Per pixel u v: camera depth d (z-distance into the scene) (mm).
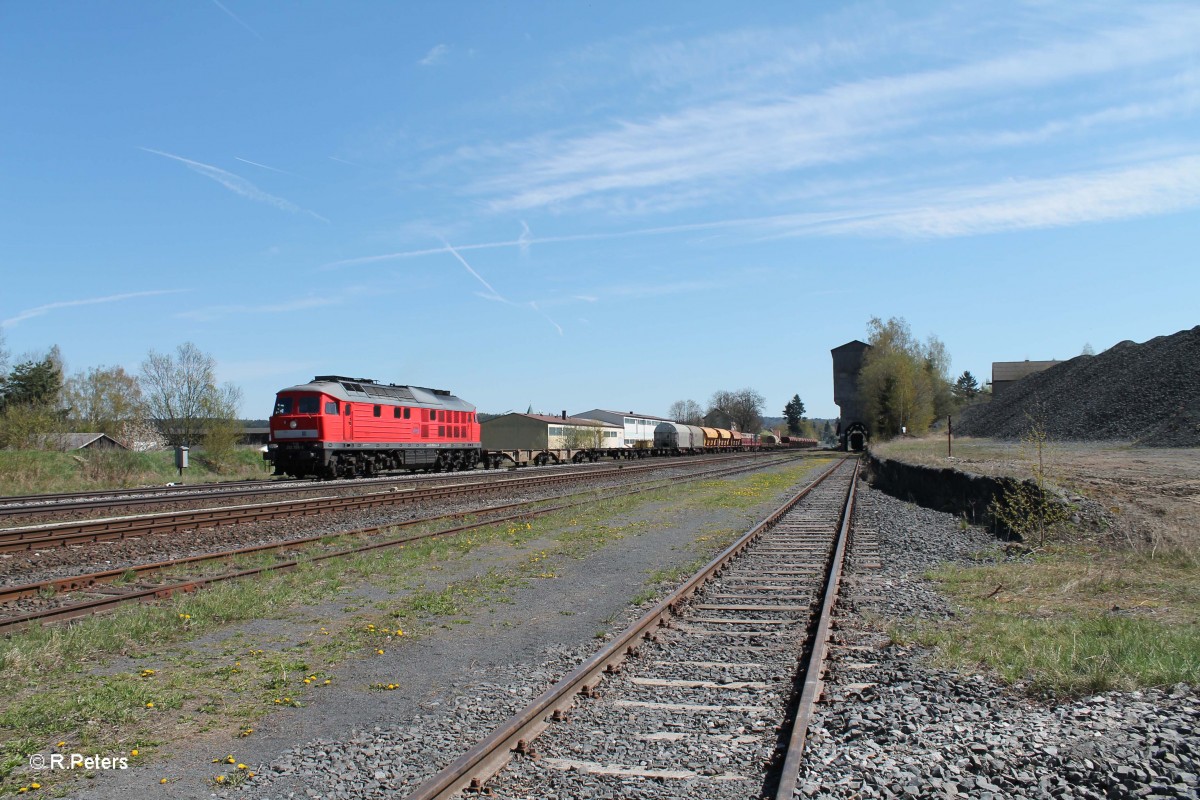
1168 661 7562
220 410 50906
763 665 8555
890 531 20453
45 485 34906
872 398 86062
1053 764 5570
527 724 6527
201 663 8828
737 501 28625
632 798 5402
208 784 5816
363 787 5672
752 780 5668
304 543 17062
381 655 9219
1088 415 51312
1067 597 11391
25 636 9484
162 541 17312
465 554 16500
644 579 13914
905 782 5398
